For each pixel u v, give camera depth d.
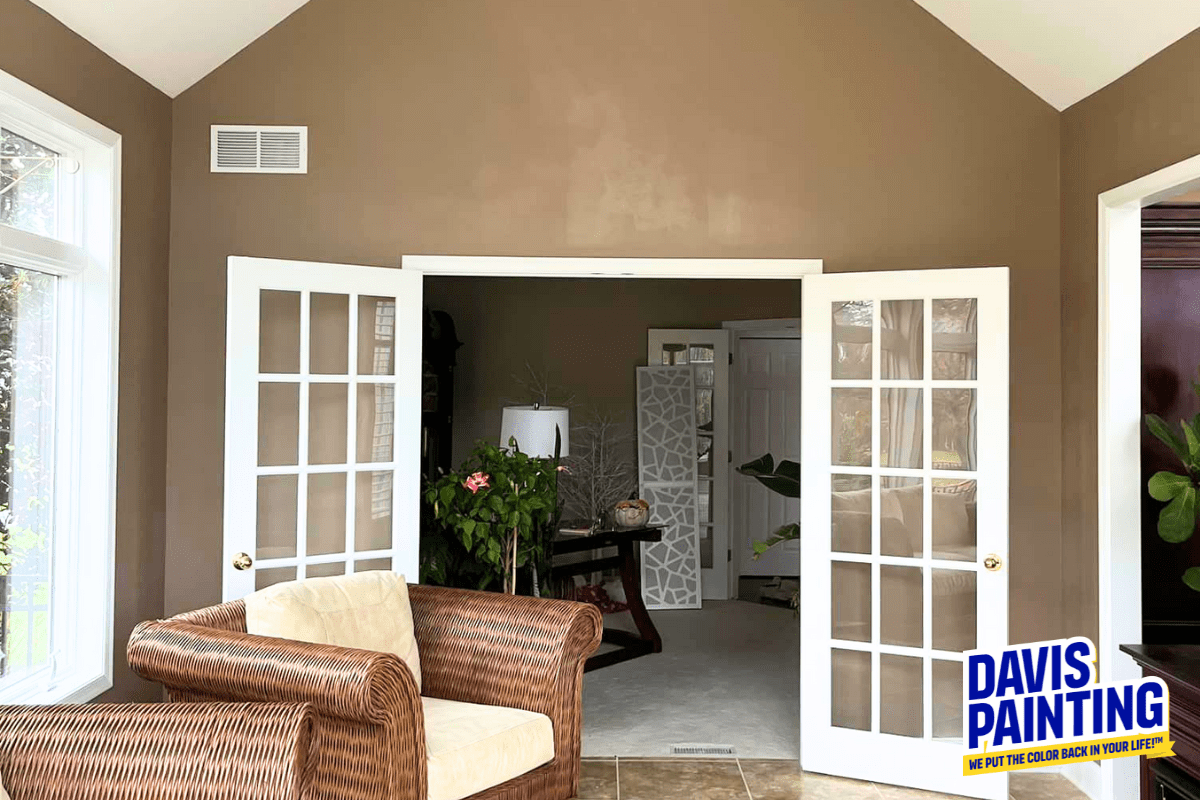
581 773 4.23
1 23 3.15
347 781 2.73
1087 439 4.13
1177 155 3.51
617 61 4.46
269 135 4.41
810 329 4.28
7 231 3.28
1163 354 4.34
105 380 3.82
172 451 4.37
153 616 4.25
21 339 3.49
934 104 4.43
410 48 4.45
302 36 4.43
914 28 4.45
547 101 4.46
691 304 8.21
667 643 6.62
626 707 5.17
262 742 2.23
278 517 4.11
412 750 2.83
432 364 7.31
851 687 4.25
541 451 6.36
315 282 4.14
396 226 4.43
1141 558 4.15
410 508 4.36
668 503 7.93
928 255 4.42
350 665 2.72
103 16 3.63
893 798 3.99
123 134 3.96
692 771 4.27
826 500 4.26
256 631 3.17
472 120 4.45
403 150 4.44
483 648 3.52
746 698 5.34
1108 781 3.85
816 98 4.45
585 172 4.45
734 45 4.46
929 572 4.11
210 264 4.40
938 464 4.10
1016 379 4.40
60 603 3.74
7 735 2.29
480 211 4.44
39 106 3.34
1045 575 4.37
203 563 4.37
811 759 4.27
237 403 3.98
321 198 4.42
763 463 5.96
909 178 4.43
